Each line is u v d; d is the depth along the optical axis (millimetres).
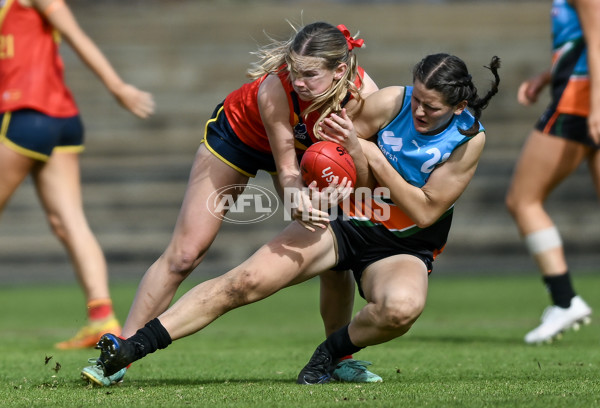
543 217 25828
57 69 24969
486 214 62281
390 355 21469
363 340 15250
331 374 16031
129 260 60844
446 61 14258
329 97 14930
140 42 76000
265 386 15242
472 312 36688
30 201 61625
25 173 24750
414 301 14406
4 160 24359
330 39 14500
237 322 35031
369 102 15312
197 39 76125
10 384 16094
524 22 77562
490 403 12586
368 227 15641
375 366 18938
